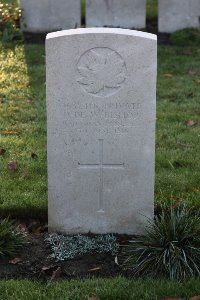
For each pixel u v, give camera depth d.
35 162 7.41
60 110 5.88
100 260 5.81
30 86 9.62
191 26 12.13
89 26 12.09
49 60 5.77
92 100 5.85
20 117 8.60
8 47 11.16
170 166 7.38
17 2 13.71
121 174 6.03
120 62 5.77
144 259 5.67
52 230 6.16
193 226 5.84
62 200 6.09
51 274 5.65
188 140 8.03
